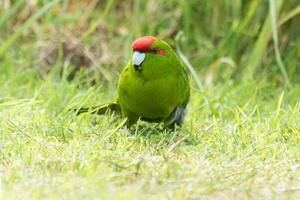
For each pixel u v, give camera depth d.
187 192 7.54
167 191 7.55
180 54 13.18
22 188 7.55
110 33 14.80
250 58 13.84
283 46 14.44
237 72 14.23
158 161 8.54
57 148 8.97
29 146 9.00
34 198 7.20
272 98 12.88
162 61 9.91
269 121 10.07
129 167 8.17
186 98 10.44
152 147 9.30
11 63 13.91
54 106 11.33
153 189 7.61
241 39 14.49
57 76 13.46
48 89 11.88
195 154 8.98
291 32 14.45
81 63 14.00
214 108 11.32
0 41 14.60
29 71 13.51
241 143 9.37
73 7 15.78
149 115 10.24
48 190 7.46
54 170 8.22
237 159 8.78
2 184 7.68
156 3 14.95
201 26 14.88
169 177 7.99
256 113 11.38
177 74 10.09
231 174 8.20
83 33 14.75
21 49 14.38
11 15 14.76
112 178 7.88
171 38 14.80
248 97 12.55
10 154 8.80
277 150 9.09
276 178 8.19
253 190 7.77
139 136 9.77
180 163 8.47
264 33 13.52
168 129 10.43
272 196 7.61
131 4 15.31
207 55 14.48
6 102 10.75
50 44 14.34
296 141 9.62
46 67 14.02
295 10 13.68
